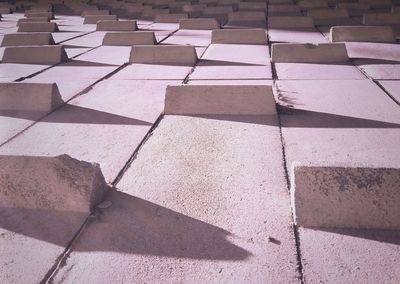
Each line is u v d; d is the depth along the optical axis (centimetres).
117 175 285
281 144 326
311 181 222
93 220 234
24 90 437
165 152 320
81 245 213
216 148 324
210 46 783
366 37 786
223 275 189
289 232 218
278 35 905
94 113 419
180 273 192
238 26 1065
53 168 246
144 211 241
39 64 679
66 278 191
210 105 400
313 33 927
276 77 543
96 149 330
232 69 591
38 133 368
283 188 261
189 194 258
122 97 472
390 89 469
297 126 364
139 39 833
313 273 188
